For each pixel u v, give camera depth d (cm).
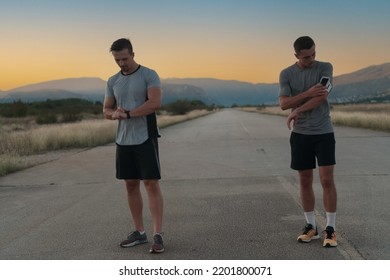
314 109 474
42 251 497
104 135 2102
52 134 1942
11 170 1166
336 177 882
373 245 469
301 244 481
